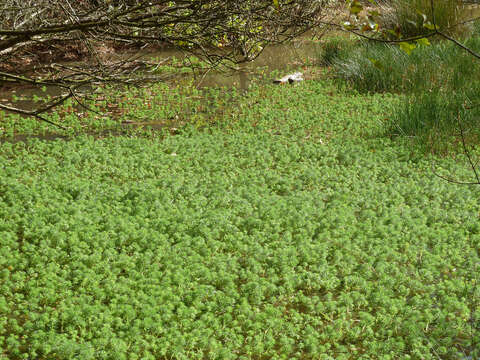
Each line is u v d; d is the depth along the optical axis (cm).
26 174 659
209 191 641
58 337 402
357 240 539
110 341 399
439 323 441
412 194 646
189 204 617
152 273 481
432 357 413
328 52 1262
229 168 714
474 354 418
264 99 1012
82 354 384
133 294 455
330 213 589
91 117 909
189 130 866
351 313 463
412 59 1048
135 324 418
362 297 465
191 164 727
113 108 966
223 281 484
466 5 1320
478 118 793
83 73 513
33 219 548
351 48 1201
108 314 429
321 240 550
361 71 1068
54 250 503
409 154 757
